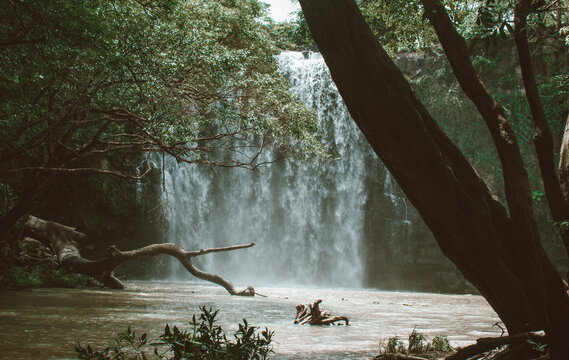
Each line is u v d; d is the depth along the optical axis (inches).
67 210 1117.7
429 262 1233.4
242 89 711.7
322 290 1026.1
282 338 345.4
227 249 760.3
